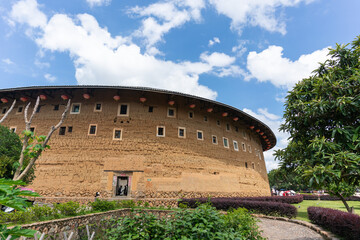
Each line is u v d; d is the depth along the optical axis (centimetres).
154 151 1839
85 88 1886
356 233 663
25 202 232
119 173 1736
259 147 2955
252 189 2325
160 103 2020
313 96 680
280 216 1278
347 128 557
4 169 1035
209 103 2167
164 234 445
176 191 1772
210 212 482
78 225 689
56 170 1720
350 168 515
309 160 609
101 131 1841
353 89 580
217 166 2066
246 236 546
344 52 664
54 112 1909
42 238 493
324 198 3019
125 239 425
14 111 1975
